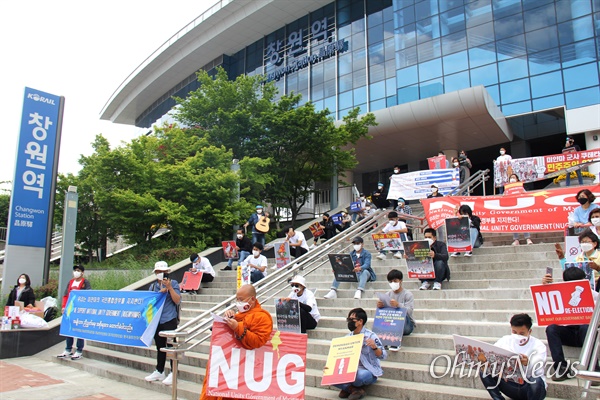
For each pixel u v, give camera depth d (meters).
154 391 7.67
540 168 17.86
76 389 7.69
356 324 6.27
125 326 8.35
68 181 19.70
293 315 8.08
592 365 4.39
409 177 18.73
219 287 13.94
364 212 18.30
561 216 11.48
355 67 33.53
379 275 10.88
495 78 27.11
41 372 9.10
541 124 28.16
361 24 33.94
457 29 28.83
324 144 22.58
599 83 24.08
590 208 9.27
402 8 31.23
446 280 9.62
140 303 8.20
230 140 22.30
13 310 10.88
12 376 8.59
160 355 7.91
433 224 12.90
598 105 23.91
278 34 39.84
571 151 18.19
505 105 26.64
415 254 9.39
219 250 16.98
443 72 28.77
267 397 4.94
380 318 7.32
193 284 13.52
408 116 26.97
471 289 8.95
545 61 25.75
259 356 5.04
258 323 4.94
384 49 32.22
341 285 10.81
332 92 34.38
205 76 23.44
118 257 19.53
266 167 22.19
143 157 19.72
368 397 6.24
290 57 38.19
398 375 6.53
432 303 8.80
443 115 25.86
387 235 11.65
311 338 8.52
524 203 11.91
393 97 30.94
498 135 28.39
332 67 34.88
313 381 6.85
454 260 10.98
